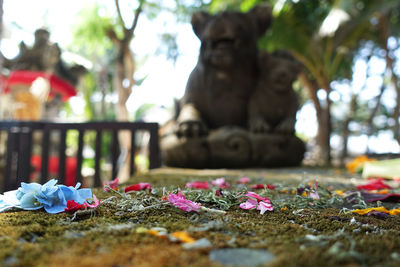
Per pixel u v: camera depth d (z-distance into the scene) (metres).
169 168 3.71
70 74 8.30
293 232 0.82
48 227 0.82
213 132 3.81
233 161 3.69
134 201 1.16
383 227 0.91
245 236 0.78
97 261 0.58
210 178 2.29
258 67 3.99
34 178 6.18
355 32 7.79
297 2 6.94
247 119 4.11
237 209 1.14
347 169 3.79
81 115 13.98
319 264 0.58
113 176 3.39
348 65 10.19
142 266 0.56
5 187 3.46
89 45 7.79
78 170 3.41
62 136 3.47
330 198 1.44
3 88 7.24
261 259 0.61
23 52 7.23
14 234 0.74
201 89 4.05
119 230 0.79
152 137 3.43
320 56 7.80
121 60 7.15
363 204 1.31
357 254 0.60
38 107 7.12
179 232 0.75
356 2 7.11
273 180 2.22
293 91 4.10
